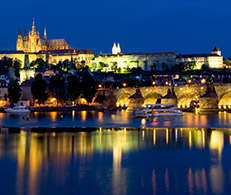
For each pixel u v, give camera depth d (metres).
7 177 109.50
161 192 99.19
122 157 131.12
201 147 145.88
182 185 103.81
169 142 156.25
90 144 152.88
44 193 98.19
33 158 129.75
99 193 98.38
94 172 114.00
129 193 98.38
